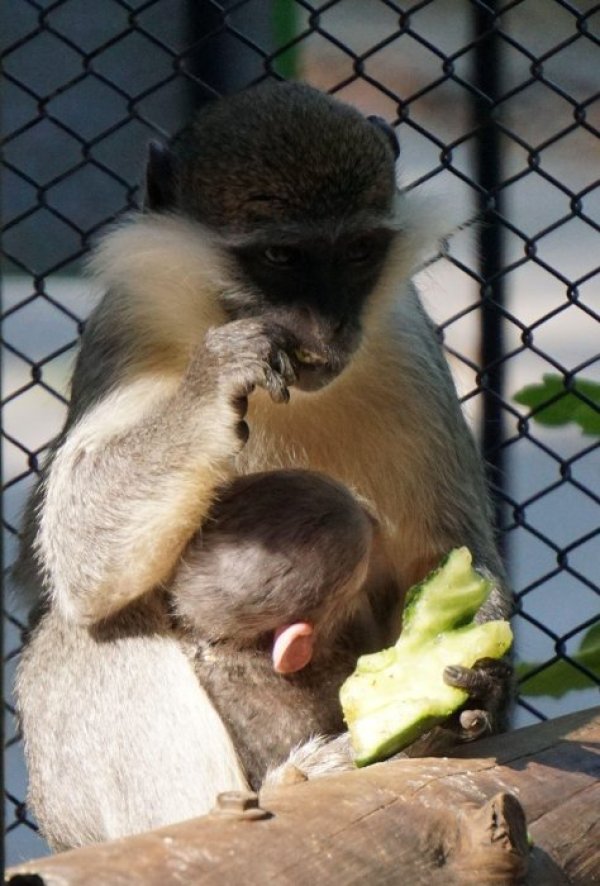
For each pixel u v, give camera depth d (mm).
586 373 20953
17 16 16594
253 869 6262
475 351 14008
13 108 17031
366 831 6746
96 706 9867
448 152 11633
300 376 9492
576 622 18297
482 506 10898
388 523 10492
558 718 8719
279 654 9469
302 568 9531
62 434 10547
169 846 6211
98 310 10281
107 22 16578
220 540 9664
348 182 9508
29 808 11195
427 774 7453
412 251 10039
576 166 24234
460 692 8367
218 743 9500
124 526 9289
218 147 9742
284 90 10039
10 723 12055
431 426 10516
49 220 17594
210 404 8922
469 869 6816
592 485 20953
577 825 7473
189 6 15070
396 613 10617
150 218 9875
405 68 21953
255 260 9586
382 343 10258
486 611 10172
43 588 10969
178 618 9859
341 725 10008
